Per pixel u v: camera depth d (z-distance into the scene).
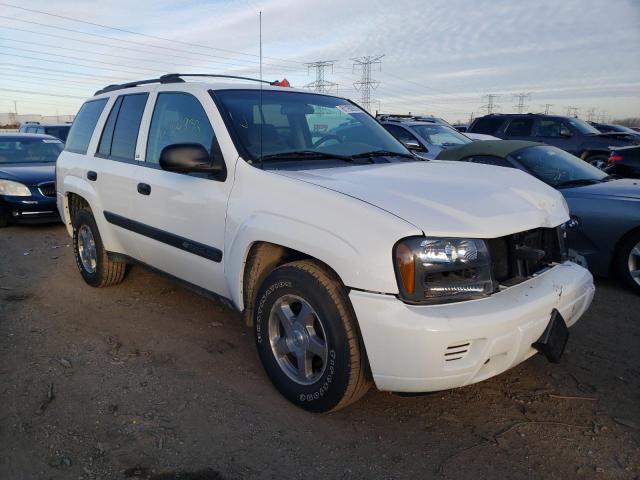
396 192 2.93
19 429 2.92
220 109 3.70
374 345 2.64
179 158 3.38
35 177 8.53
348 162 3.74
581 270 3.30
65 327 4.33
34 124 17.00
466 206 2.86
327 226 2.81
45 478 2.54
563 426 2.99
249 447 2.79
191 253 3.79
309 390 3.02
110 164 4.69
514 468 2.64
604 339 4.11
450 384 2.62
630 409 3.16
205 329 4.29
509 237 2.94
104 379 3.48
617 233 5.13
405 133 9.63
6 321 4.45
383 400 3.25
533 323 2.74
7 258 6.64
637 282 5.09
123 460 2.67
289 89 4.33
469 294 2.67
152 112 4.34
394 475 2.59
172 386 3.39
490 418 3.07
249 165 3.39
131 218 4.40
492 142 6.86
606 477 2.57
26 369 3.61
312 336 3.02
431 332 2.50
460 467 2.65
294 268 2.99
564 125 12.17
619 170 8.42
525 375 3.55
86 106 5.63
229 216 3.39
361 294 2.65
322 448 2.79
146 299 4.98
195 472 2.60
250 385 3.42
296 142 3.84
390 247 2.59
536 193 3.31
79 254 5.42
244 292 3.43
